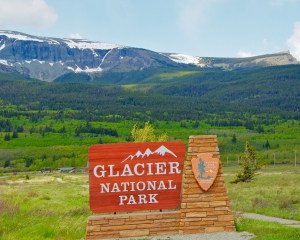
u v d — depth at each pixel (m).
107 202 14.62
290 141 159.88
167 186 14.88
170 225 14.60
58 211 23.61
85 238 14.29
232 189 41.09
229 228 14.65
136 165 14.79
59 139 187.62
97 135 198.88
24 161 145.00
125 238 14.23
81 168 135.25
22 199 31.94
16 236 15.52
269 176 66.62
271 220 19.06
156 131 192.75
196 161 14.76
